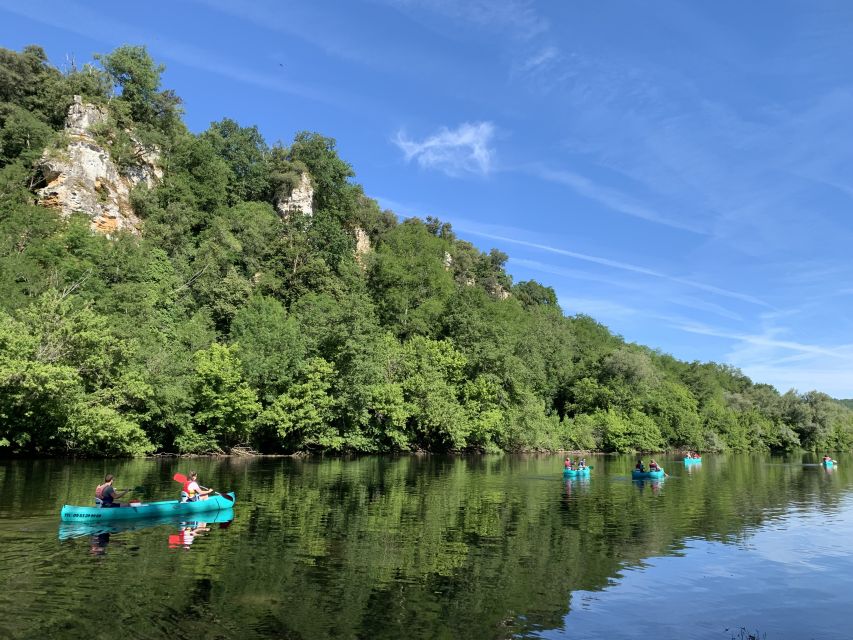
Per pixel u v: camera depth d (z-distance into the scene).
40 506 22.66
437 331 97.44
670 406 113.38
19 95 85.12
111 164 82.25
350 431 65.12
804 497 36.25
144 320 56.91
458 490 33.72
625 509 28.19
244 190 108.88
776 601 14.25
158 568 14.77
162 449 52.72
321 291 91.31
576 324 156.88
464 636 11.16
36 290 52.00
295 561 15.94
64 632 10.59
